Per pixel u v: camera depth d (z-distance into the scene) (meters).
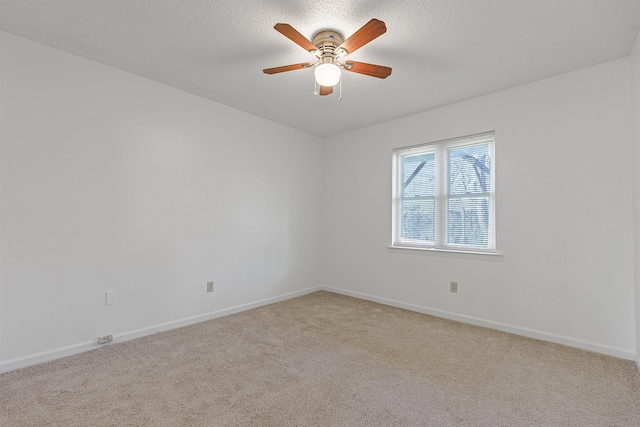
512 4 1.83
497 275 3.04
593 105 2.55
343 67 2.17
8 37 2.17
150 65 2.62
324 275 4.64
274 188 4.02
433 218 3.62
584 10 1.88
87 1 1.84
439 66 2.58
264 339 2.76
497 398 1.86
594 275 2.53
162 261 2.96
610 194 2.47
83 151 2.49
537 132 2.83
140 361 2.32
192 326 3.09
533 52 2.36
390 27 2.06
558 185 2.71
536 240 2.82
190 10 1.92
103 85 2.60
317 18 1.99
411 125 3.73
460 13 1.92
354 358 2.39
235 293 3.56
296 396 1.88
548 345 2.64
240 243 3.62
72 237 2.43
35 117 2.27
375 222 4.06
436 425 1.61
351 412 1.72
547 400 1.84
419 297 3.60
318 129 4.34
